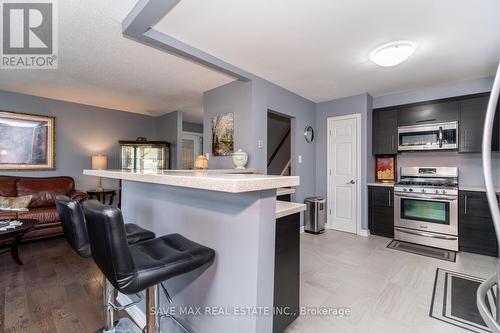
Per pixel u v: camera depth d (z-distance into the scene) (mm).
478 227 3053
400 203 3596
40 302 2053
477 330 1692
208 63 2719
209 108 3861
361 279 2424
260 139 3346
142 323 1766
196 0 1828
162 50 2547
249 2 1851
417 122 3676
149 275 1049
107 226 955
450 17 2006
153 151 5191
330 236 3861
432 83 3535
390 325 1754
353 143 4094
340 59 2795
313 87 3715
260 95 3348
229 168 3521
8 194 3660
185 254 1218
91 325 1779
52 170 4359
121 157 4965
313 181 4484
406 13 1966
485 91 3291
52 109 4371
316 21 2084
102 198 4777
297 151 4086
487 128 634
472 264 2762
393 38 2342
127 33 2135
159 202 1819
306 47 2531
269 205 1228
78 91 3969
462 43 2420
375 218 3881
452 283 2334
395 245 3412
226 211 1307
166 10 1822
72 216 1471
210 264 1386
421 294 2150
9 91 3949
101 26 2166
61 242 3551
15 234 2568
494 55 2664
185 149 6656
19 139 4043
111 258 963
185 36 2340
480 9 1900
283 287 1587
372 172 4148
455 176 3541
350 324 1765
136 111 5395
